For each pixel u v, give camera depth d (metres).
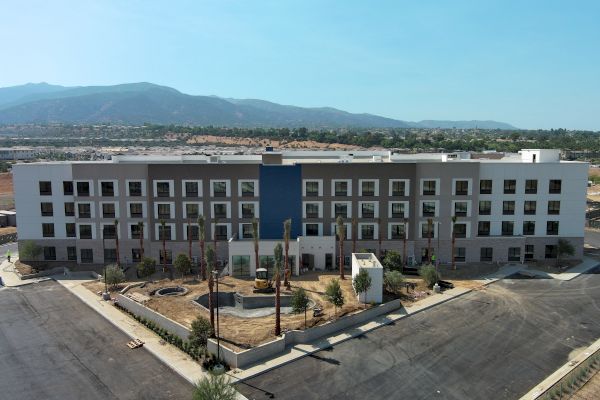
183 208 72.56
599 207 123.94
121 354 44.09
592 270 70.00
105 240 73.81
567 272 68.94
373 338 47.00
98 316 53.56
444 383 38.53
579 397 36.22
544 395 36.44
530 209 73.50
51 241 74.56
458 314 53.19
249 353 41.41
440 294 59.41
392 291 59.53
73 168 72.44
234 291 59.22
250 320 50.25
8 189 173.75
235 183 72.00
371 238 73.00
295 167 71.81
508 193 72.88
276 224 72.62
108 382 39.09
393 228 72.75
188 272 66.44
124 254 73.88
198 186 72.06
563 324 50.44
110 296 59.53
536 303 56.66
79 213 73.25
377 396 36.72
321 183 71.94
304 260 71.38
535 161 76.19
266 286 59.34
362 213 72.56
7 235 95.50
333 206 72.38
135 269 71.62
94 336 48.12
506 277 66.81
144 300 55.25
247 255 67.12
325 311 52.44
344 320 49.12
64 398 36.84
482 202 72.94
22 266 72.56
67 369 41.28
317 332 46.75
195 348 43.22
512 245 73.31
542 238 74.19
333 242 70.94
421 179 71.75
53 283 65.81
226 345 43.09
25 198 73.69
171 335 46.34
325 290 55.50
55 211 74.06
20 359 43.19
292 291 59.41
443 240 73.00
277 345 43.50
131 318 52.66
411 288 61.28
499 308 55.00
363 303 54.69
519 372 40.25
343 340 46.41
